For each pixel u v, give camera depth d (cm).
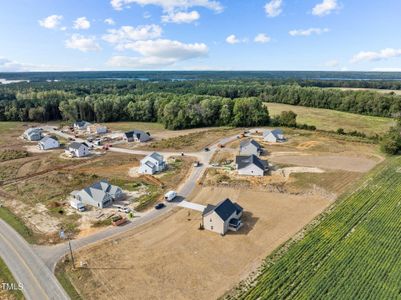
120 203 5122
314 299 2920
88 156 7862
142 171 6562
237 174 6362
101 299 3011
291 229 4216
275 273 3291
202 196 5353
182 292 3080
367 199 4991
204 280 3244
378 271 3281
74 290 3141
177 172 6588
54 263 3578
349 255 3559
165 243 3950
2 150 8406
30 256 3722
